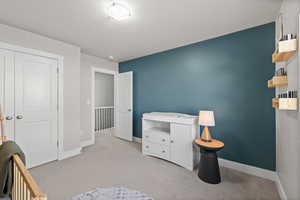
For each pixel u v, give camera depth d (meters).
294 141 1.27
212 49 2.57
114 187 1.82
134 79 3.94
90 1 1.58
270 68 2.04
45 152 2.50
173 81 3.12
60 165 2.43
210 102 2.59
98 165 2.45
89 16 1.88
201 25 2.12
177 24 2.09
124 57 3.81
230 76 2.38
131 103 3.89
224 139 2.44
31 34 2.33
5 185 1.09
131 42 2.78
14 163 1.10
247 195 1.68
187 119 2.34
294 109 1.25
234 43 2.34
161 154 2.68
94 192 1.71
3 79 2.07
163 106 3.31
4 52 2.07
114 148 3.33
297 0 1.20
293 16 1.30
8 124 2.11
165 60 3.26
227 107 2.41
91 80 3.68
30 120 2.33
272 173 2.00
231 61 2.37
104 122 5.79
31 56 2.34
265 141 2.07
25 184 0.87
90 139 3.64
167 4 1.63
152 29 2.24
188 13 1.81
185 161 2.35
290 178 1.38
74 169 2.29
